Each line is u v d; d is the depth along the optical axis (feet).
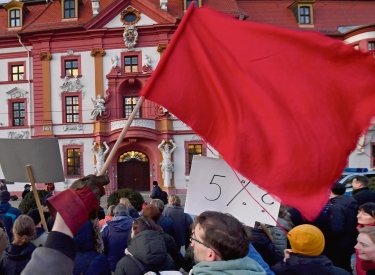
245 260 7.33
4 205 23.18
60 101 95.96
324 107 10.19
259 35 11.31
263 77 10.82
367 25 93.56
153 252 11.25
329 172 9.60
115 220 17.29
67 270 5.81
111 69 95.30
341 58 10.42
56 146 11.98
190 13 11.90
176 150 94.73
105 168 8.40
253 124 10.31
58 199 6.17
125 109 97.14
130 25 95.66
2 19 104.78
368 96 9.97
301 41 10.88
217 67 11.30
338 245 17.39
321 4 110.42
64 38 96.48
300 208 9.29
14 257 11.75
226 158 10.15
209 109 11.07
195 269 7.26
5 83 97.86
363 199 19.86
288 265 10.94
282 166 9.67
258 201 11.48
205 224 7.38
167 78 11.42
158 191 45.06
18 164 12.00
